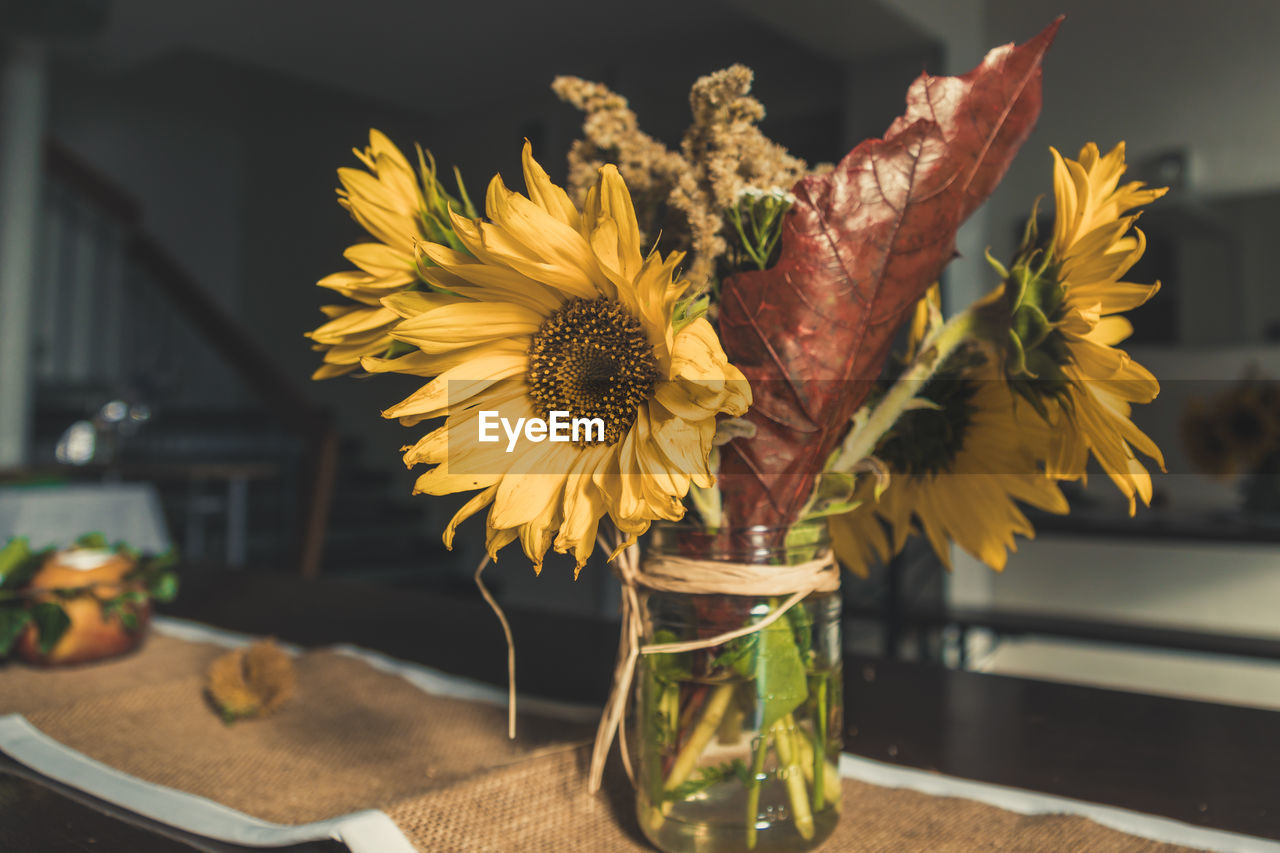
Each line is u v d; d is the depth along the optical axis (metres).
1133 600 3.08
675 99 3.98
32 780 0.46
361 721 0.55
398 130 4.96
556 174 0.63
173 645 0.69
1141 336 3.06
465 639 0.76
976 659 3.26
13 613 0.60
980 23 3.22
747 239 0.37
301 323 5.37
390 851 0.37
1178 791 0.47
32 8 3.38
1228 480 2.88
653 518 0.32
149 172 6.36
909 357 0.42
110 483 3.21
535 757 0.45
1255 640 2.17
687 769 0.39
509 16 3.79
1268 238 2.86
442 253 0.34
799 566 0.38
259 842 0.38
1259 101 2.86
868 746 0.53
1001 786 0.48
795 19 2.74
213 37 4.16
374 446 5.15
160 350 5.70
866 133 3.03
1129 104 3.06
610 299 0.33
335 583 0.99
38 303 5.51
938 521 0.46
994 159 0.37
